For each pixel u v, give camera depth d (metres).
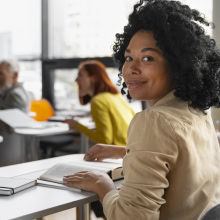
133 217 0.90
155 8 1.03
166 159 0.92
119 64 1.33
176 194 0.96
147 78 1.04
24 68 4.91
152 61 1.03
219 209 0.91
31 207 1.02
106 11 4.07
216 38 2.74
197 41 1.00
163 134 0.93
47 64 4.69
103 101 2.51
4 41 5.09
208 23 1.14
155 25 1.02
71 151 4.23
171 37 1.00
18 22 4.93
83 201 1.09
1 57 5.11
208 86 1.07
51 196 1.11
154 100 1.11
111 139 2.48
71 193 1.14
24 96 3.55
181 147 0.94
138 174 0.92
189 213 0.96
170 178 0.96
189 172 0.95
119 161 1.52
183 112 1.01
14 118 3.13
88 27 4.27
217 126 2.60
